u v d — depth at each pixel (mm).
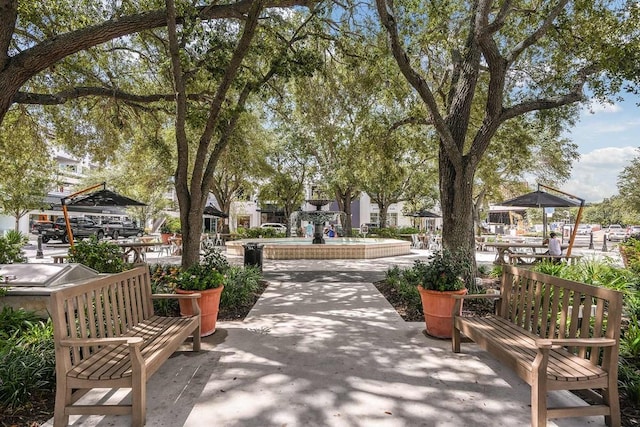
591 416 2812
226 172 20688
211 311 4668
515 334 3455
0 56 4785
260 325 5141
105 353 2982
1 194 15164
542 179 20141
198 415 2768
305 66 7625
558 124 8953
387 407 2895
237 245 15969
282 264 12555
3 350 3311
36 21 6895
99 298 3125
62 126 10148
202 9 6484
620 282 6152
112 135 10930
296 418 2732
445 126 6438
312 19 7918
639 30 6488
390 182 11281
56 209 25828
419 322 5312
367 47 8648
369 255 14781
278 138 22578
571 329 3041
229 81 6645
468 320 3943
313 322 5297
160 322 3863
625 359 3586
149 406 2896
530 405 2938
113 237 22719
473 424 2658
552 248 10938
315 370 3598
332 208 37656
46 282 4938
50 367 3180
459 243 6715
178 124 6602
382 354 4023
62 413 2568
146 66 10078
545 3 7508
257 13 6012
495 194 22953
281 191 24500
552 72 8695
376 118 9594
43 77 9000
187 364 3740
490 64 6555
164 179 20375
